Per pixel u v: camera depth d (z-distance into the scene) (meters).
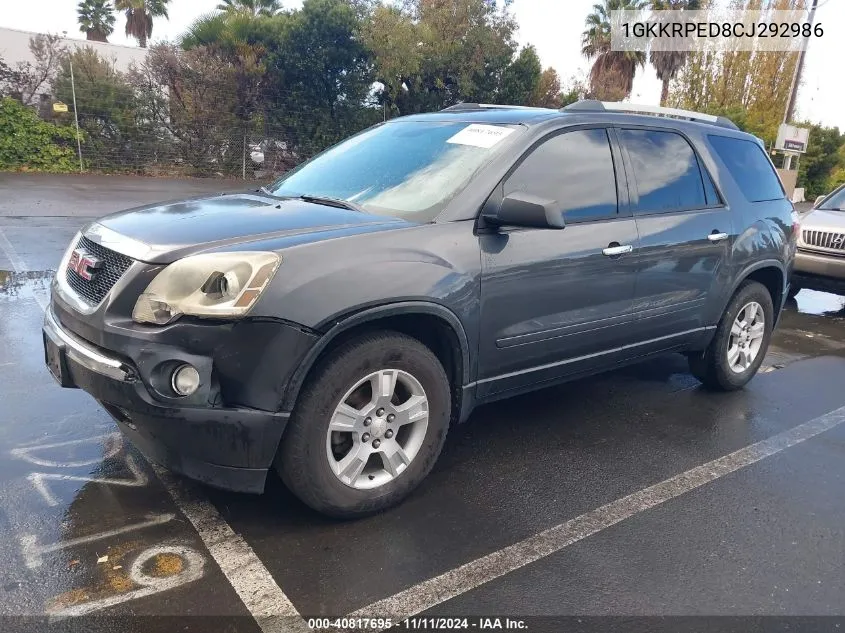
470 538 2.98
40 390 4.28
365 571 2.71
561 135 3.72
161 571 2.64
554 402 4.68
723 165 4.71
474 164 3.44
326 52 20.11
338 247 2.82
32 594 2.47
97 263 2.87
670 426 4.36
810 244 8.23
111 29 35.09
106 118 18.55
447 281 3.08
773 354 6.25
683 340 4.50
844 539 3.13
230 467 2.70
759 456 3.97
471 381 3.36
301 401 2.75
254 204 3.42
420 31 21.22
